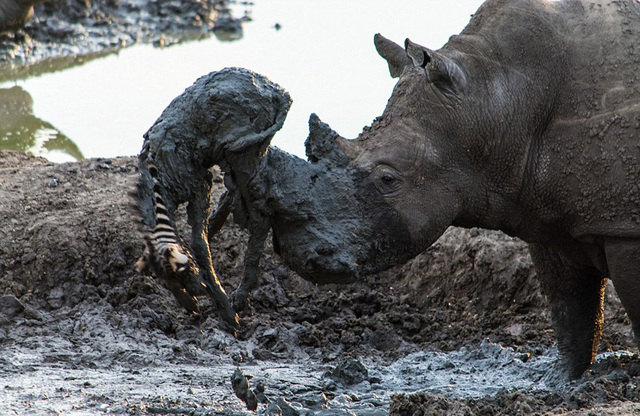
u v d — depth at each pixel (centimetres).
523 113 1969
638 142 1908
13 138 3988
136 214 1773
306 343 2566
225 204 1914
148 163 1797
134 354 2325
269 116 1834
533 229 2055
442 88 1938
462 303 2809
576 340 2217
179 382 2109
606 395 1828
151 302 2628
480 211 2011
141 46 5728
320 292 2900
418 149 1919
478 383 2192
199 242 1831
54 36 5653
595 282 2195
